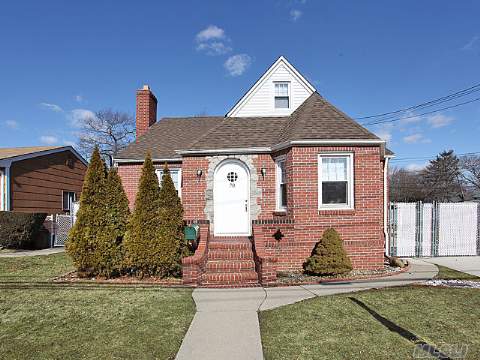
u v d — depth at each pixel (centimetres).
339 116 1116
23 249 1523
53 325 560
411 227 1341
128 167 1495
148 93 1866
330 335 507
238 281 866
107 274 909
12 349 468
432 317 580
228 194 1191
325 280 877
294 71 1459
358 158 1026
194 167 1202
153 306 655
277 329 535
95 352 457
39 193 1833
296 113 1315
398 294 724
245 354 448
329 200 1032
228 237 1146
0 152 1858
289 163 1041
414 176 6366
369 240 1017
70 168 2178
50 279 898
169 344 482
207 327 546
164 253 879
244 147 1172
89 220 896
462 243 1345
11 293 755
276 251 996
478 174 5447
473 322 556
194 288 805
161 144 1581
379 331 519
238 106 1448
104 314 612
